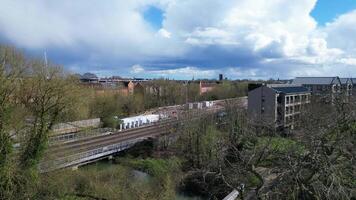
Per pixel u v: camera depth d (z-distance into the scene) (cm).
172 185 4762
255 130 5366
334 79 12144
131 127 9975
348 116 2069
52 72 4256
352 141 2106
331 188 1814
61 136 7294
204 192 4619
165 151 7162
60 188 3906
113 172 4950
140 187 4334
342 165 1980
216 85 18688
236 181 2489
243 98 13188
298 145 2330
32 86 4059
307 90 10812
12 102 3850
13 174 3481
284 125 6150
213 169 3753
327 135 2078
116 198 3909
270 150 2602
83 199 3894
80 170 4941
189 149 6469
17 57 4116
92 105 9331
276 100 9394
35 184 3734
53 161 4256
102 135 8506
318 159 1892
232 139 4681
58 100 4188
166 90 15312
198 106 11425
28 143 3872
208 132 6438
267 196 2050
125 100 12444
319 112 3170
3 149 3516
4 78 3725
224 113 8644
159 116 11350
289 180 1983
